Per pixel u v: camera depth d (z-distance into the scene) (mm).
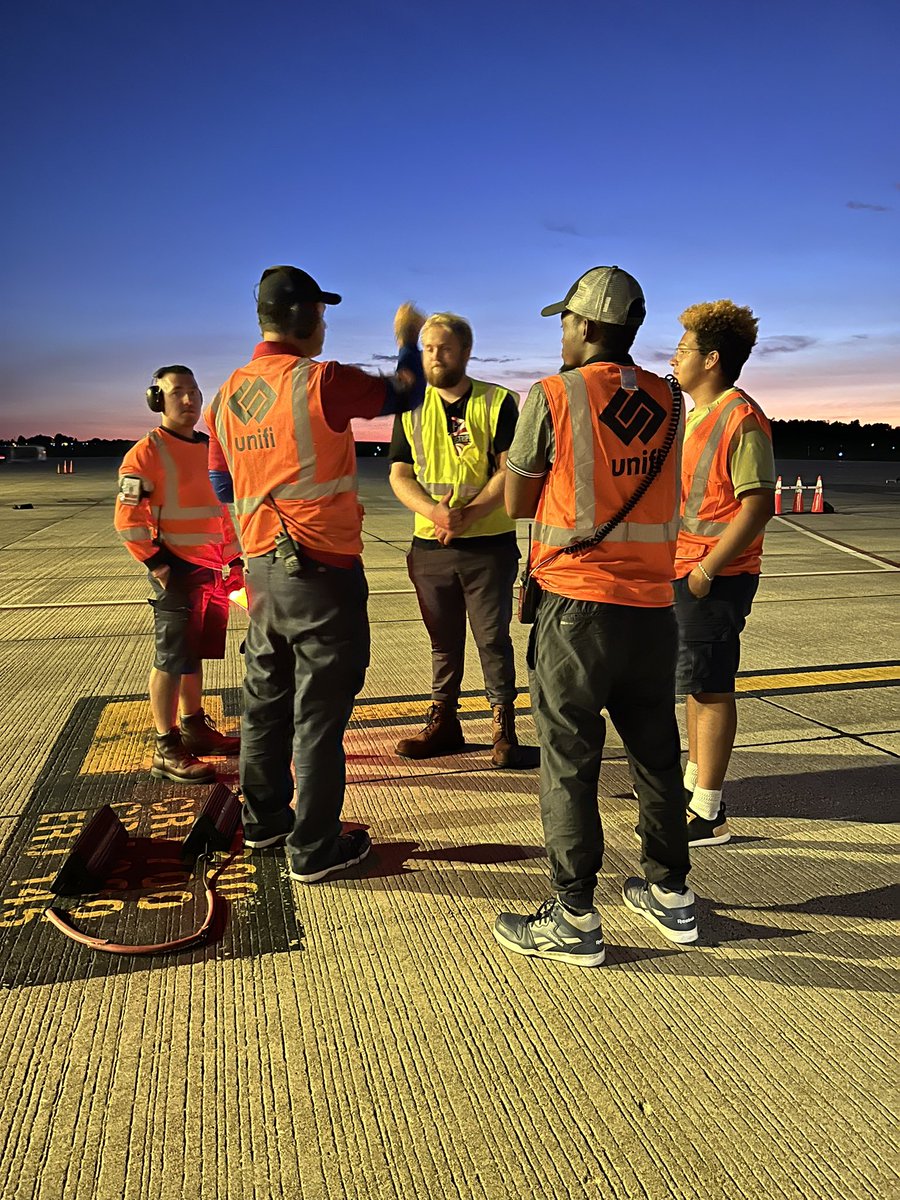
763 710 4699
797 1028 2168
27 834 3180
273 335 2852
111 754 3984
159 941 2520
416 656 5844
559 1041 2111
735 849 3127
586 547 2285
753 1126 1848
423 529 3822
